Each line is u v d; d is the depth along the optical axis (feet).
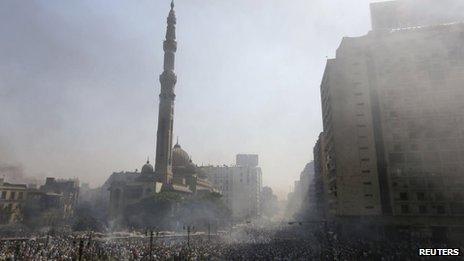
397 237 246.68
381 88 269.85
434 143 250.37
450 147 246.88
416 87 261.44
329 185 327.67
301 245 222.07
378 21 301.84
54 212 432.25
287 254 182.70
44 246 186.39
